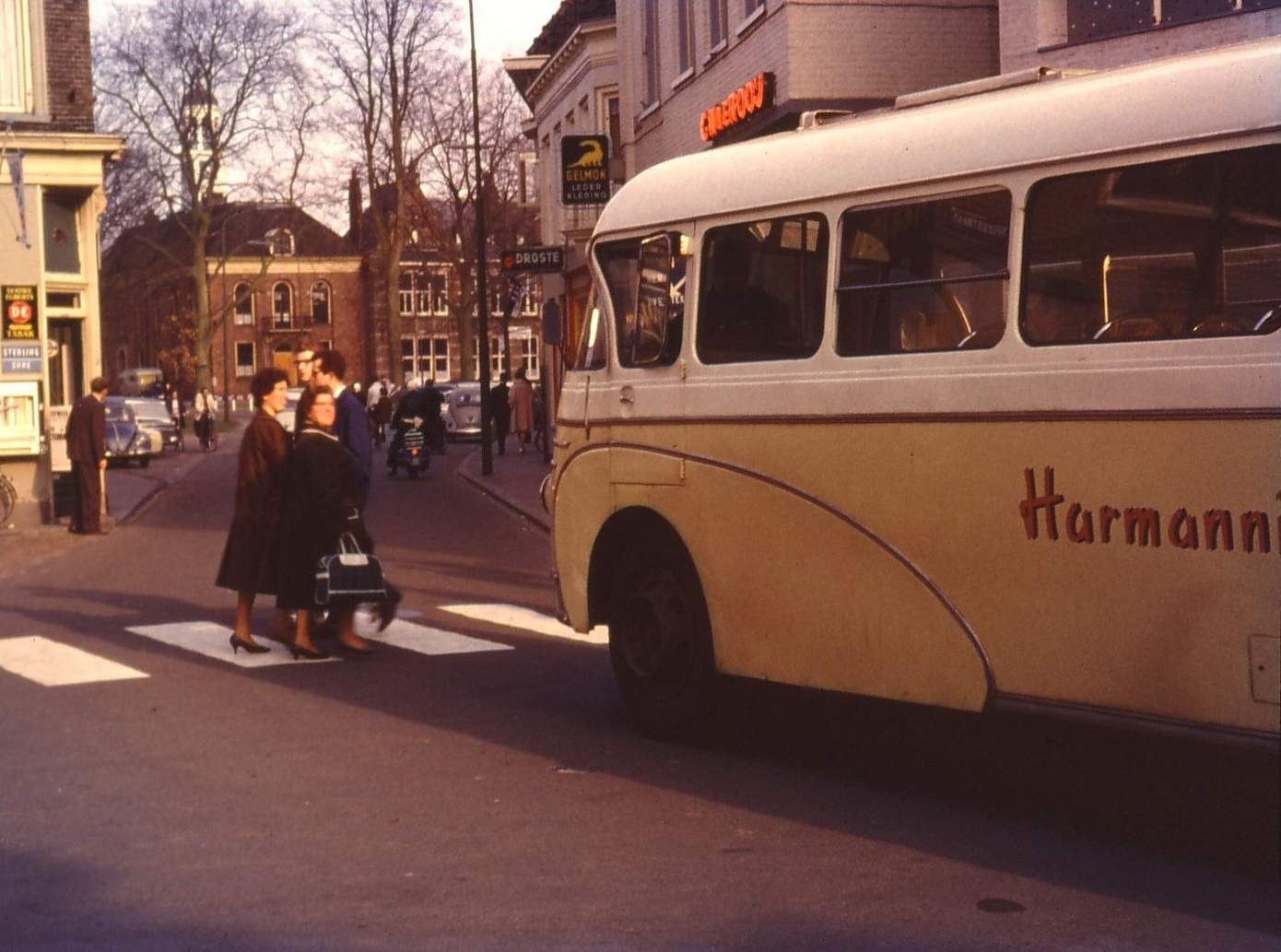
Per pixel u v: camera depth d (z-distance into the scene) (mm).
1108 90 6473
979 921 5559
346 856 6535
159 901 5980
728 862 6359
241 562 12000
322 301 107000
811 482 7664
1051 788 7578
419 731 9133
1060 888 5941
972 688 6863
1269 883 5996
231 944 5480
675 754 8445
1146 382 6141
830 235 7676
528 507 25172
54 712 9805
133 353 109312
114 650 12281
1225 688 5902
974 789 7586
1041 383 6531
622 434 8969
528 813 7207
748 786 7680
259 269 105562
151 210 68125
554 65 44406
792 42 19703
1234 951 5223
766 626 7992
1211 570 5938
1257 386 5785
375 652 12109
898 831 6809
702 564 8398
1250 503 5809
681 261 8656
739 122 21344
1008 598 6695
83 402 23266
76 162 25609
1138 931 5434
